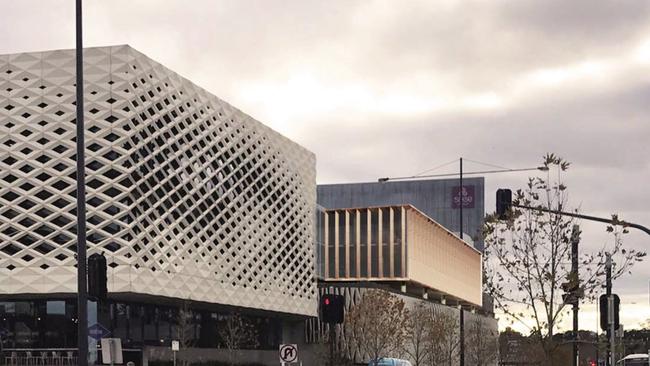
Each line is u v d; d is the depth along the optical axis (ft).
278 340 266.98
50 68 174.91
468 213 509.35
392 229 285.23
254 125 234.58
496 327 416.87
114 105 173.06
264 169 238.89
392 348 230.89
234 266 213.46
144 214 175.01
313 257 271.49
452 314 308.40
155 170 180.96
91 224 170.30
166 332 205.98
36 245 170.50
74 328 181.88
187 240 191.62
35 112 173.88
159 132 184.34
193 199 196.95
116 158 171.94
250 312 239.09
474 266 397.19
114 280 167.12
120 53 175.11
